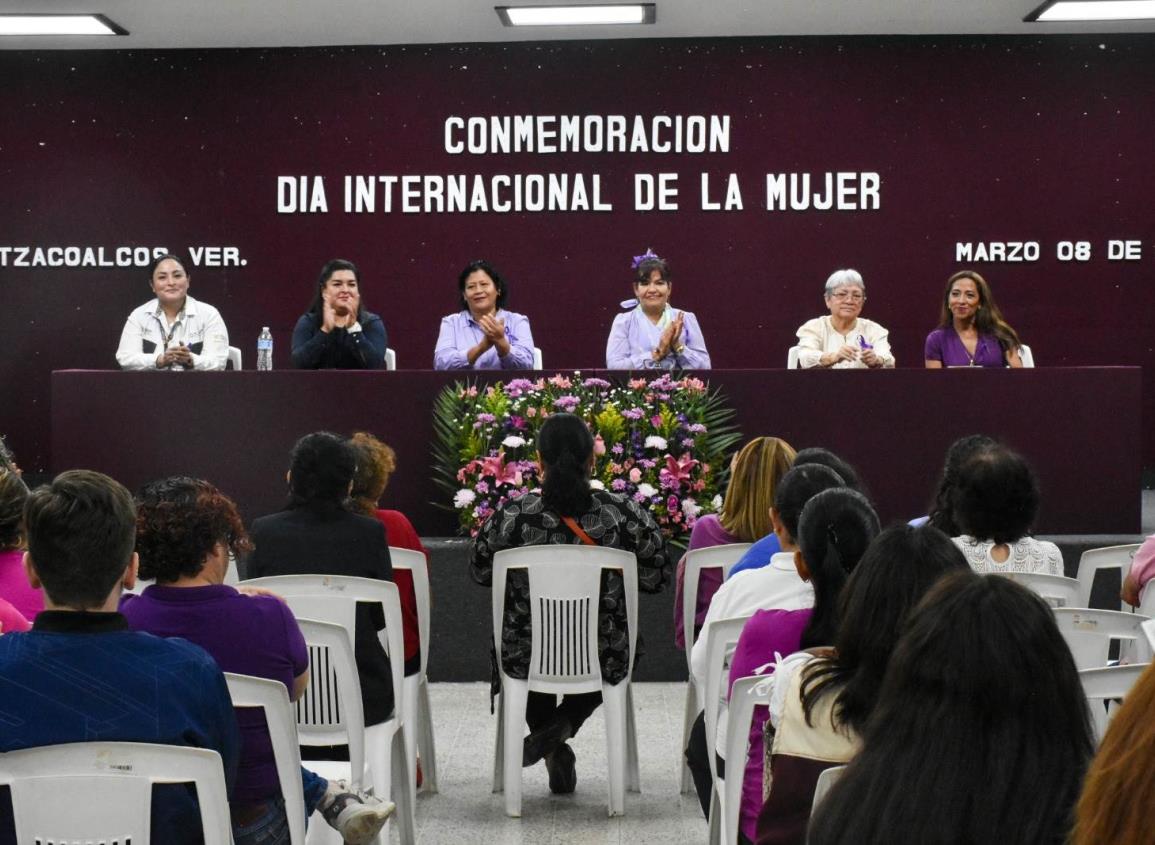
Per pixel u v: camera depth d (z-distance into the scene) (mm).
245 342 9008
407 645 3922
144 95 8938
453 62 8891
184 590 2623
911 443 5840
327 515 3611
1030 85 8758
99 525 2059
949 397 5828
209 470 5883
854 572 1927
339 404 5859
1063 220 8805
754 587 3037
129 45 8844
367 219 8969
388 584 3422
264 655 2629
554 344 8992
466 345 6449
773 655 2500
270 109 8922
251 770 2545
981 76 8773
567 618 3887
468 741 4777
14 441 9078
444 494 5859
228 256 8977
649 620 5656
